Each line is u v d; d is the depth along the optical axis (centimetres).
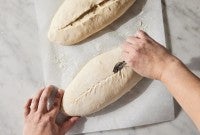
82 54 94
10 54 98
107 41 94
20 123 97
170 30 95
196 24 95
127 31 94
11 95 98
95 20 91
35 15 98
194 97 76
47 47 94
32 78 97
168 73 81
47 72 94
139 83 93
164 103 92
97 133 95
